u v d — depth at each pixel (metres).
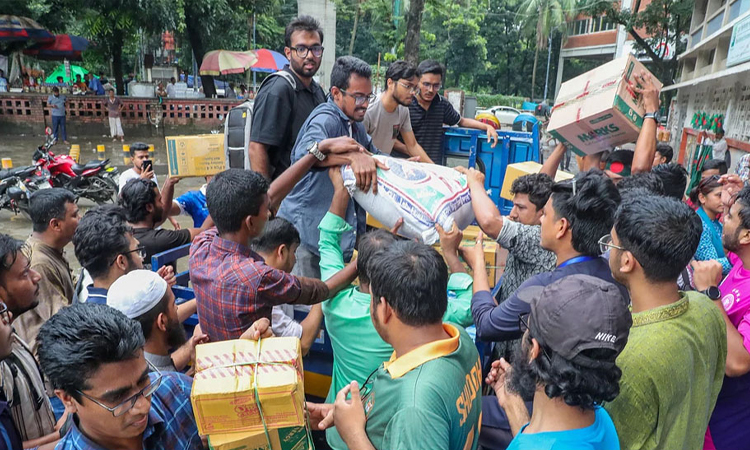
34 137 16.78
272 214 2.47
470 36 39.91
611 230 1.70
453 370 1.39
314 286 2.01
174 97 20.16
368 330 1.95
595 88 3.31
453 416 1.34
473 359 1.54
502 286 2.63
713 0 14.41
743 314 2.15
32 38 18.69
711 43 13.08
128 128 18.64
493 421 2.14
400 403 1.32
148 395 1.33
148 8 16.89
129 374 1.27
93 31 18.50
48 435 1.78
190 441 1.52
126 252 2.46
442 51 38.38
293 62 3.29
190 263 2.07
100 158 13.79
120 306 1.83
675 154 16.91
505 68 46.62
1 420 1.50
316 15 14.73
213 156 4.20
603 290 1.21
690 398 1.54
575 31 43.44
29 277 2.03
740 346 1.85
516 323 1.86
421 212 2.35
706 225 3.30
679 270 1.51
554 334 1.19
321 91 3.56
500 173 5.04
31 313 2.58
